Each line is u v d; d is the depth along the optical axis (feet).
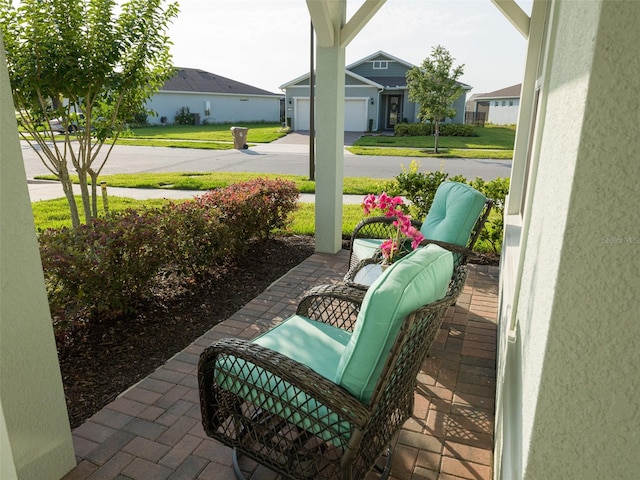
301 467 5.73
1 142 5.53
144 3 14.82
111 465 7.06
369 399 5.32
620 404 2.75
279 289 14.11
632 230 2.47
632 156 2.37
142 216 12.85
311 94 34.68
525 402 3.54
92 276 10.32
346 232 20.33
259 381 5.85
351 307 9.77
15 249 5.83
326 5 14.64
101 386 9.07
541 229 3.64
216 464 7.11
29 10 13.00
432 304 5.16
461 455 7.35
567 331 2.75
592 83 2.36
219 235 14.24
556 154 3.21
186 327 11.60
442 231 11.41
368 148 60.44
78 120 16.21
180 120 108.58
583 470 2.95
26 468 6.24
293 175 38.40
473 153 54.85
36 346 6.21
